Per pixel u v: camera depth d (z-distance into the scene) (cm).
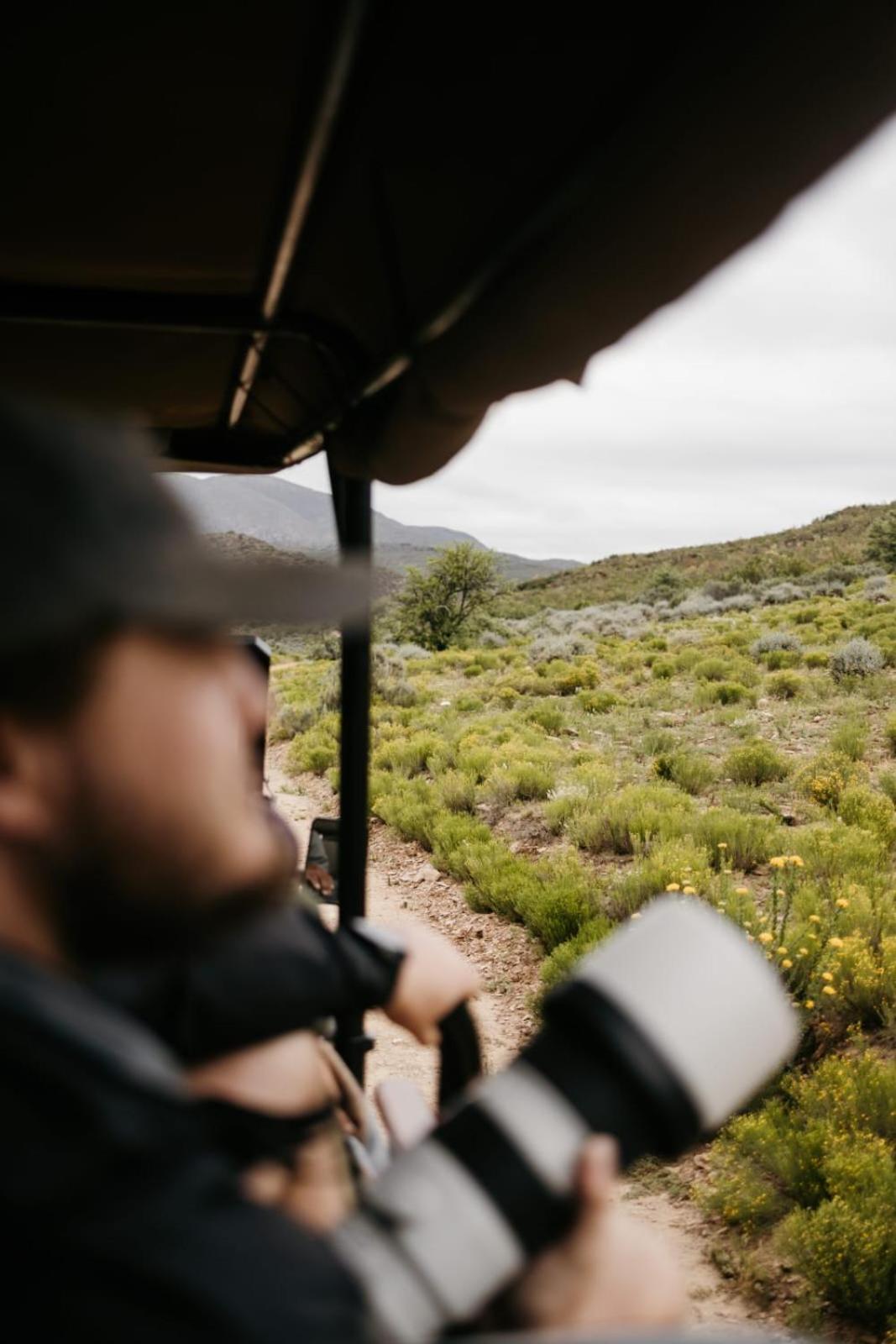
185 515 41
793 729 1416
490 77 90
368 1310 43
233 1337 37
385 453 168
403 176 116
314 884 224
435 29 85
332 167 115
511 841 961
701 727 1505
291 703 2056
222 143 127
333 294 165
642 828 875
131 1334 36
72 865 39
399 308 133
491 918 775
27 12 97
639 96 72
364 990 111
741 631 2706
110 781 39
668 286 90
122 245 161
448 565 3850
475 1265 52
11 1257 36
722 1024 60
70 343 200
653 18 68
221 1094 92
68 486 37
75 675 38
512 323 109
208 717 41
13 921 40
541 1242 54
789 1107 458
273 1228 42
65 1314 36
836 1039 507
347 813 199
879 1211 361
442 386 132
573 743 1425
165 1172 39
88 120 121
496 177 100
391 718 1767
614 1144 55
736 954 64
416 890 875
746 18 63
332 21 85
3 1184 36
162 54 106
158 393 238
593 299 97
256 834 45
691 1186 430
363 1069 178
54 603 36
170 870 40
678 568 9475
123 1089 39
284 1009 97
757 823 862
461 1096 117
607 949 65
